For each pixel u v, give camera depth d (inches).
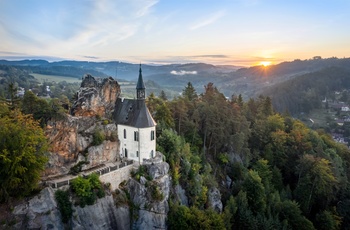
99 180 1968.5
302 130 4015.8
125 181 2225.6
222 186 2989.7
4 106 2074.3
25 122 1748.3
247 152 3346.5
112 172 2114.9
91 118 2340.1
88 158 2196.1
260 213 2527.1
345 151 4153.5
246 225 2375.7
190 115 3553.2
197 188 2460.6
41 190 1743.4
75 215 1790.1
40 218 1670.8
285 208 2645.2
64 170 2059.5
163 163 2313.0
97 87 2442.2
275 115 4315.9
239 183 2876.5
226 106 3639.3
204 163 2957.7
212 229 2033.7
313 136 4001.0
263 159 3356.3
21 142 1572.3
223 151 3395.7
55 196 1774.1
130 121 2381.9
